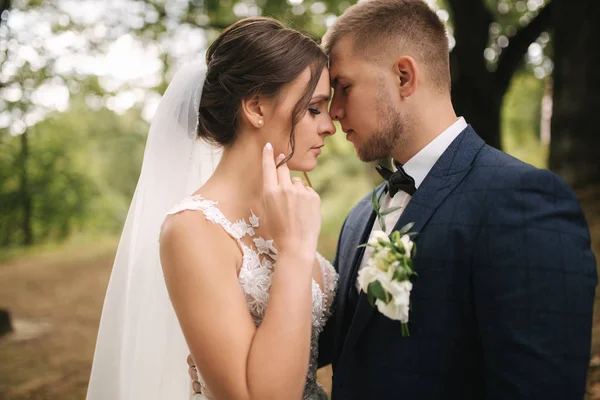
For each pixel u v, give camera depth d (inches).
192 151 77.6
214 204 69.3
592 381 139.0
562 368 56.7
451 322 64.8
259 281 68.6
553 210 60.6
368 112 74.1
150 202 77.7
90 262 522.0
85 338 271.3
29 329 291.0
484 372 64.5
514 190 62.7
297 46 70.6
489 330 60.7
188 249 64.0
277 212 65.2
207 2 314.7
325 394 80.6
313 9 324.8
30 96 299.1
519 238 60.4
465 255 63.9
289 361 59.5
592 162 283.6
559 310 57.6
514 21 363.6
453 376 64.8
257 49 69.9
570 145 290.4
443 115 73.8
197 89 74.5
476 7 275.0
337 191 624.1
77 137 625.0
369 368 68.2
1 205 478.0
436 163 70.7
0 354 247.4
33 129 397.7
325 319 80.4
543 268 58.7
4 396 197.3
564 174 291.4
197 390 72.9
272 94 69.9
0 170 437.1
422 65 72.4
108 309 78.4
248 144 72.4
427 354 65.3
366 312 68.5
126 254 78.6
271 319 61.0
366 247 77.4
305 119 71.4
